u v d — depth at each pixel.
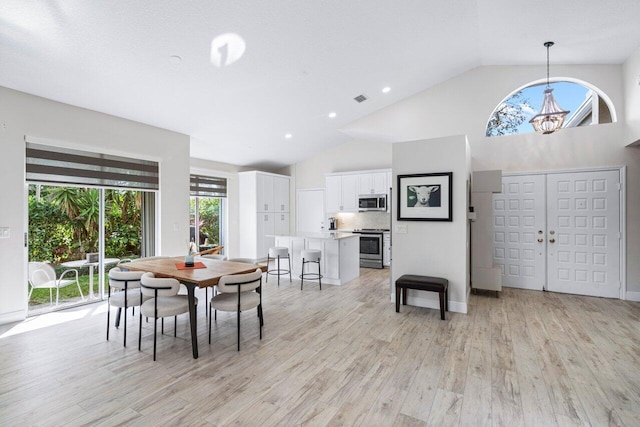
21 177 3.71
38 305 4.23
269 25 3.44
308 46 3.94
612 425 1.91
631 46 4.23
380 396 2.22
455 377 2.47
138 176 4.94
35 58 3.23
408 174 4.34
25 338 3.25
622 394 2.23
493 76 5.45
